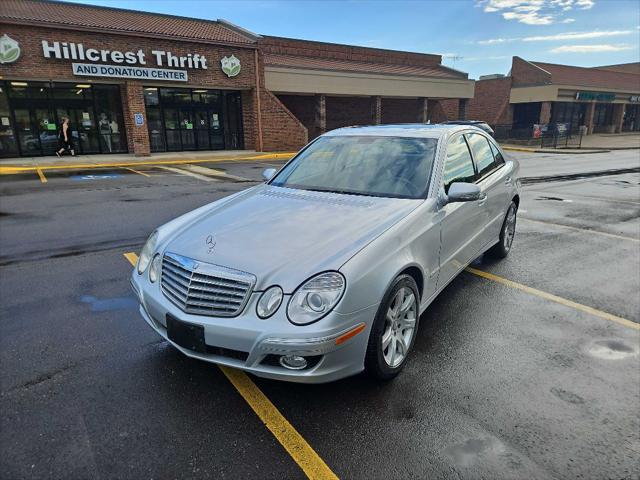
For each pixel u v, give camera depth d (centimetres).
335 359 262
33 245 630
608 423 276
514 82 3834
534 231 737
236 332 260
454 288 490
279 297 259
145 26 2109
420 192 365
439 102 3609
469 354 353
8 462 240
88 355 343
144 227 734
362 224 311
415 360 343
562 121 3956
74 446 252
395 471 238
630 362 346
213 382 311
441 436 263
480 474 237
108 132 2122
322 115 2728
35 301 439
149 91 2212
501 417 280
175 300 287
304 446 254
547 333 390
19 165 1677
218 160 2014
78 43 1827
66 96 2000
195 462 242
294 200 364
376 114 2952
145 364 332
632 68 6006
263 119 2391
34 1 2094
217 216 345
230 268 273
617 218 835
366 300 272
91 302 438
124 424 270
